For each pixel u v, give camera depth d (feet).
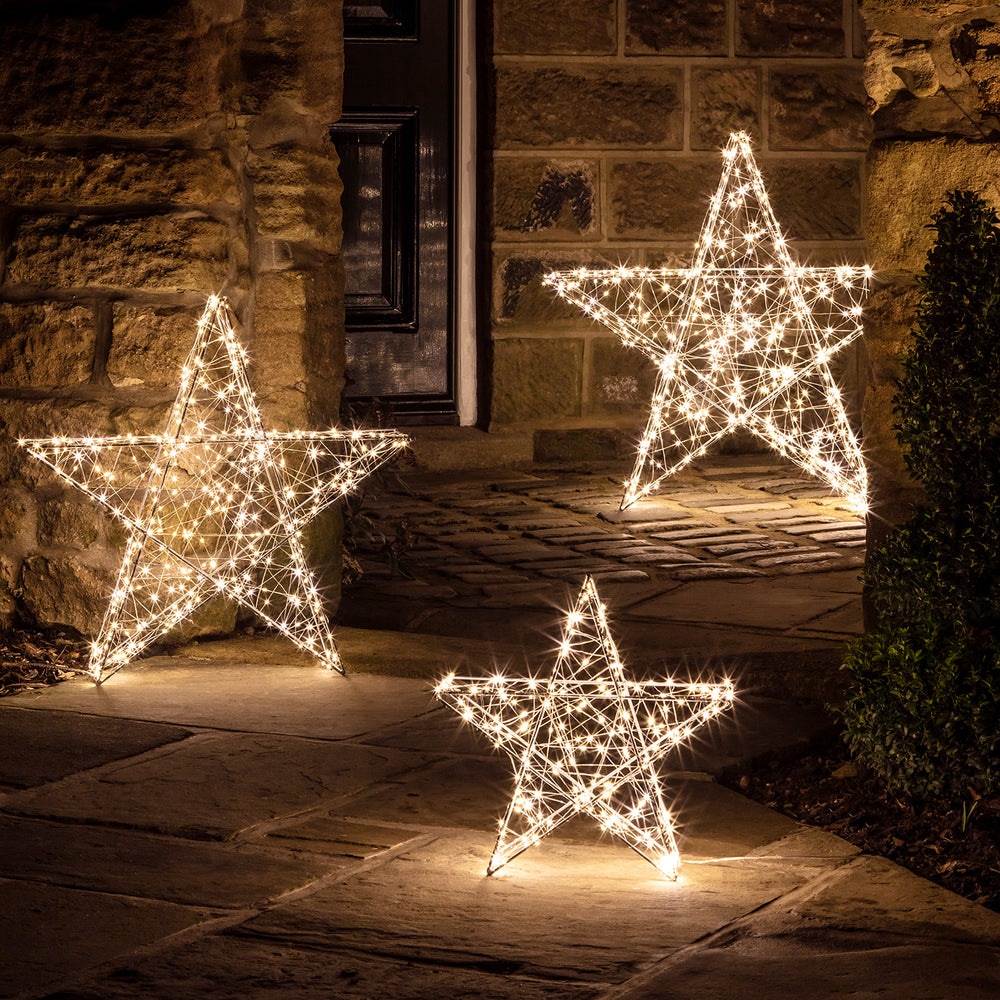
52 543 18.80
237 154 18.93
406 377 32.81
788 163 32.68
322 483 19.83
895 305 14.84
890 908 11.30
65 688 17.24
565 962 10.37
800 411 32.35
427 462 31.86
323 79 19.26
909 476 14.37
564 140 31.86
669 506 27.96
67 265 18.40
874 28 14.80
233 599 19.38
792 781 14.32
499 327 32.22
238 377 18.29
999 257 12.96
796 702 16.58
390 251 32.37
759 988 9.98
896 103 14.82
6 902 11.35
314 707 16.52
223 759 14.73
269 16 18.84
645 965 10.32
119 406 18.63
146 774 14.28
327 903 11.36
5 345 18.63
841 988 9.98
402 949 10.57
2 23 18.20
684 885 11.76
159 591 18.57
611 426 32.86
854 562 23.40
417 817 13.23
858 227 33.06
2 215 18.54
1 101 18.26
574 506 27.94
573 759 12.66
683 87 32.17
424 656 18.51
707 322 32.50
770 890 11.66
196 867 12.05
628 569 23.12
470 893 11.57
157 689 17.21
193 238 18.34
